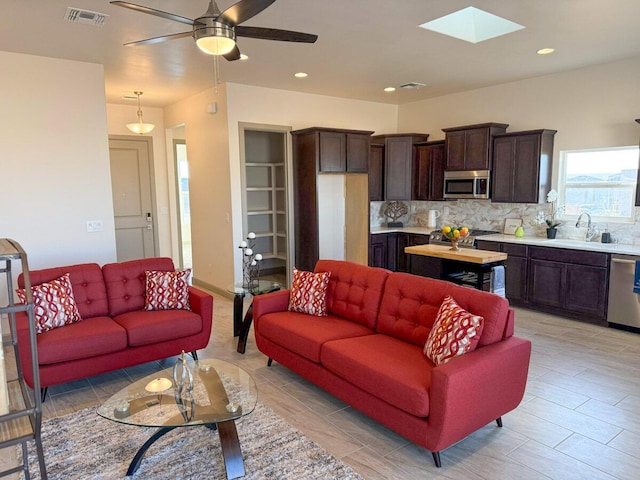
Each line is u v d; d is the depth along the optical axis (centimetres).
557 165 561
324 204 678
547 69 529
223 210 612
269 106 614
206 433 285
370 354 288
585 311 491
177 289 402
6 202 442
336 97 682
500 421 288
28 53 437
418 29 379
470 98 648
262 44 416
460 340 258
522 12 345
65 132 467
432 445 240
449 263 524
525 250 538
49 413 310
